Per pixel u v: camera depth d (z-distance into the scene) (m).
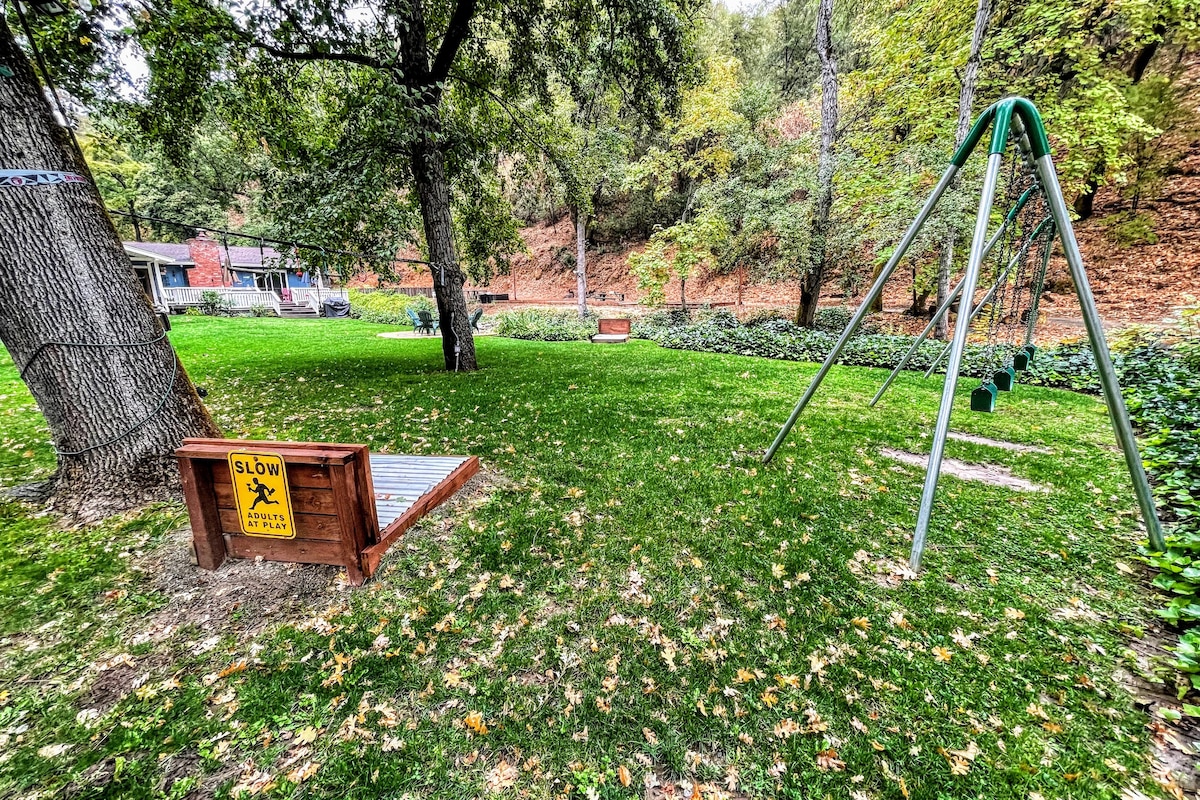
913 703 1.70
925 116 9.95
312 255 6.37
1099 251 13.28
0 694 1.72
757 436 4.46
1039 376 6.77
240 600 2.21
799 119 15.36
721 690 1.76
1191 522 2.74
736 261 14.67
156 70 5.73
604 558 2.57
